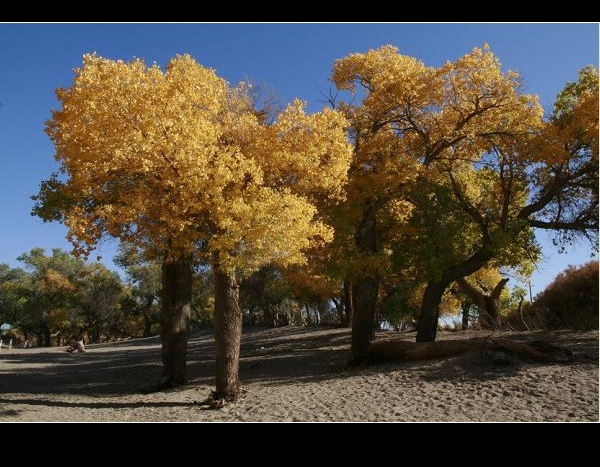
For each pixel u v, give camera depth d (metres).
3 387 16.22
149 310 71.19
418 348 14.16
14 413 11.18
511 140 16.55
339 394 11.12
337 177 12.16
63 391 15.09
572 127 15.61
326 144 11.67
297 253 10.70
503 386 10.18
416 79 15.49
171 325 14.81
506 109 16.00
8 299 63.34
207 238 10.90
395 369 13.21
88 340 73.88
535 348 12.33
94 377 18.67
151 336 70.38
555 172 16.91
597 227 17.19
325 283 22.88
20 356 33.66
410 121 16.38
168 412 10.89
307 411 9.77
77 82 9.48
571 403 8.61
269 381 14.32
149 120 9.21
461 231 17.16
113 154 9.25
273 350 24.81
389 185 15.41
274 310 54.78
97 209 9.77
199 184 9.56
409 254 16.94
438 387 10.79
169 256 11.00
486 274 26.88
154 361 23.89
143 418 10.34
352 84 16.92
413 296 27.56
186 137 9.35
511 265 17.94
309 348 23.72
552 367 11.11
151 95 9.46
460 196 17.83
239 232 9.78
